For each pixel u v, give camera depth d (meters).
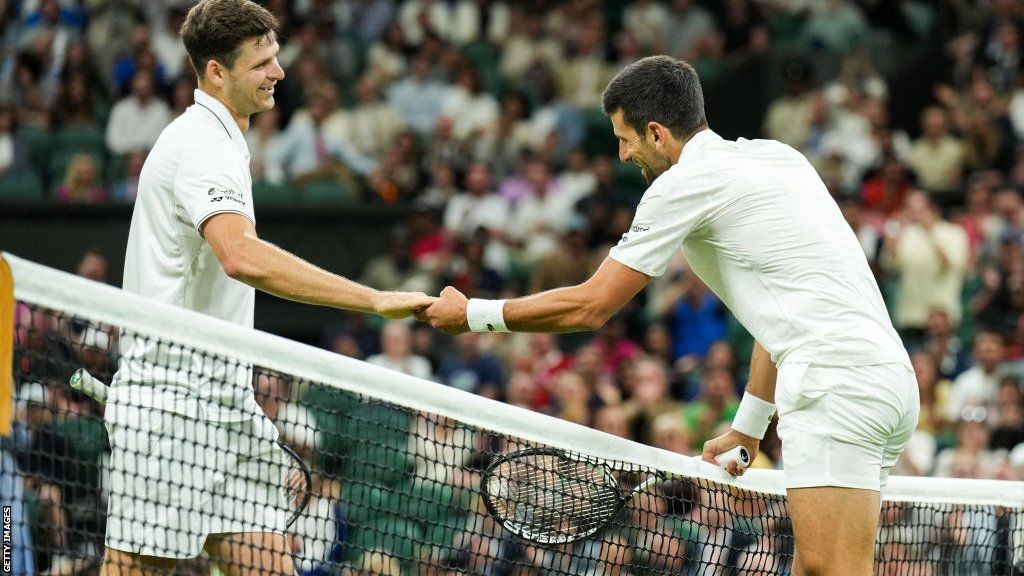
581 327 6.05
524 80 23.89
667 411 14.72
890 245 19.23
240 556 6.09
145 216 6.14
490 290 19.12
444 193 21.38
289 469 6.63
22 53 22.94
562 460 6.48
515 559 9.07
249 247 5.84
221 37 6.08
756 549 7.21
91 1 24.00
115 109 22.20
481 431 6.57
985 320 18.50
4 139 21.62
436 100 23.08
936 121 22.62
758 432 6.69
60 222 20.64
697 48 24.61
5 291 4.91
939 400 16.16
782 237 5.90
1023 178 21.38
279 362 5.62
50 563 6.58
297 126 21.88
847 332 5.77
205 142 6.01
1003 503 7.54
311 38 23.42
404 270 19.70
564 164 22.27
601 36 24.47
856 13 25.42
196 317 5.46
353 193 21.69
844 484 5.74
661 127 6.19
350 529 8.91
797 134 22.47
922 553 8.08
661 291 18.98
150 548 5.96
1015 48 24.03
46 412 7.57
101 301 5.24
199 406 6.00
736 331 17.67
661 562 8.67
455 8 25.06
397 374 5.89
